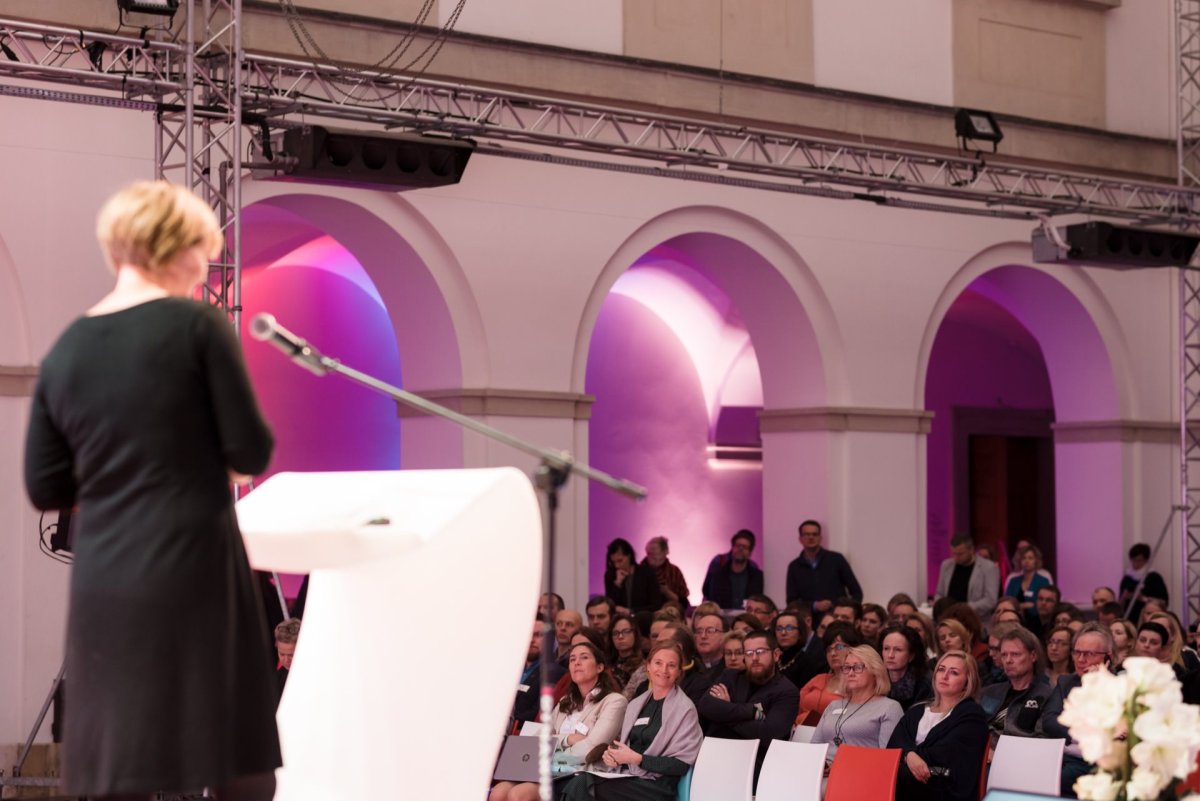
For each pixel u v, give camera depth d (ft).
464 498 10.55
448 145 30.91
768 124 41.42
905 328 44.39
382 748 10.98
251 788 8.79
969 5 46.06
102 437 8.20
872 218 43.75
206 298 29.37
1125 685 10.39
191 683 8.15
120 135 32.32
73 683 8.23
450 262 36.94
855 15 43.70
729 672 26.23
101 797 8.13
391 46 35.40
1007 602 34.06
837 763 21.40
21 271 31.37
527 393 37.65
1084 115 48.42
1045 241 40.98
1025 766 21.26
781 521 44.27
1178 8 49.39
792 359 43.80
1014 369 62.95
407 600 11.13
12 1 31.30
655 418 51.67
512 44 37.22
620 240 39.22
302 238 43.91
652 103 39.40
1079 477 50.26
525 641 10.78
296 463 46.16
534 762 24.48
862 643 27.25
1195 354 50.39
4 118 31.30
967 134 42.73
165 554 8.14
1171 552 50.14
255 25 33.45
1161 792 10.48
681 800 23.32
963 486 61.36
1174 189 43.21
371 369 47.70
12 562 31.35
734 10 41.29
